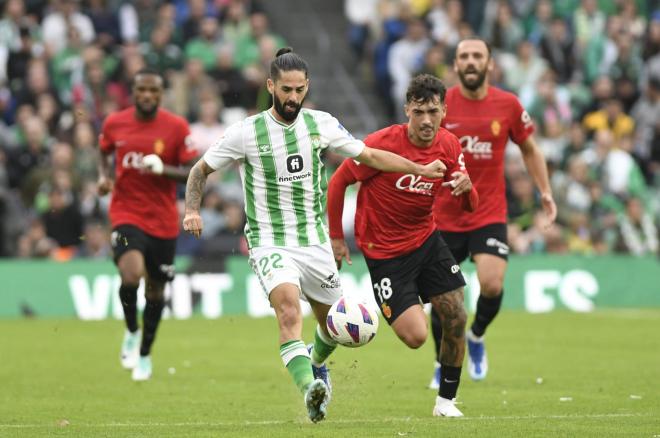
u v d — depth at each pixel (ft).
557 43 247.70
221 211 199.52
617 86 244.83
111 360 138.00
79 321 179.93
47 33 225.97
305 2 281.13
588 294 200.44
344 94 260.42
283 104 86.22
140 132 124.47
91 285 185.78
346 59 272.51
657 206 226.58
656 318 184.65
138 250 121.90
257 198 88.48
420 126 91.56
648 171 231.91
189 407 101.65
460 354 93.50
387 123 248.32
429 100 90.99
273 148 87.51
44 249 190.70
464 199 94.12
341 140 88.99
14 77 221.05
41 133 206.80
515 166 206.18
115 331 167.32
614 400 103.96
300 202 88.48
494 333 164.96
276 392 111.86
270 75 86.94
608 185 214.90
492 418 91.61
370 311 85.46
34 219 196.54
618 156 216.13
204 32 233.76
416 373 126.11
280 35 273.33
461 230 113.50
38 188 197.98
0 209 197.16
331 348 92.84
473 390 111.75
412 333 93.09
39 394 110.52
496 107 113.50
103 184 125.08
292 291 85.51
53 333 164.45
